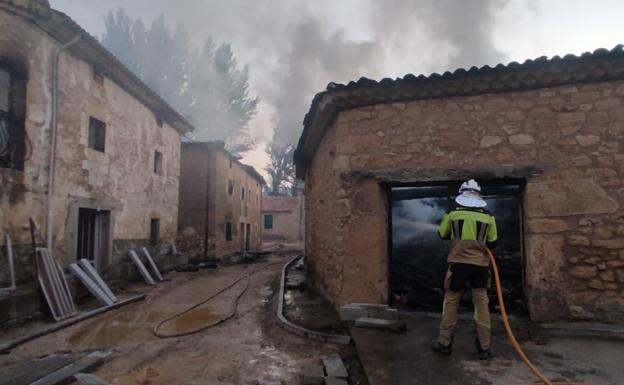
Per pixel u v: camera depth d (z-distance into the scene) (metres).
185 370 4.46
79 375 4.14
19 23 7.16
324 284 7.68
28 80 7.37
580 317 5.05
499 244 5.90
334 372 4.06
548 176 5.29
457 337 4.67
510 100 5.52
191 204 18.20
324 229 7.67
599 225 5.11
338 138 6.17
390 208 6.28
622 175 5.10
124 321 6.89
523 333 4.74
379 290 5.71
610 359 3.92
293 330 5.63
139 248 11.79
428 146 5.74
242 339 5.65
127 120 11.16
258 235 29.67
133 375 4.33
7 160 7.04
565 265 5.15
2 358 4.91
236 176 22.12
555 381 3.41
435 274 6.16
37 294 6.71
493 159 5.50
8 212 6.86
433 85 5.62
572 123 5.29
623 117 5.14
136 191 11.70
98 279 8.50
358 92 5.85
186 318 7.12
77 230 8.78
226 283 11.29
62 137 8.30
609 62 5.01
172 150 14.56
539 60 5.08
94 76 9.50
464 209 4.22
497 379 3.48
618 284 4.99
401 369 3.74
